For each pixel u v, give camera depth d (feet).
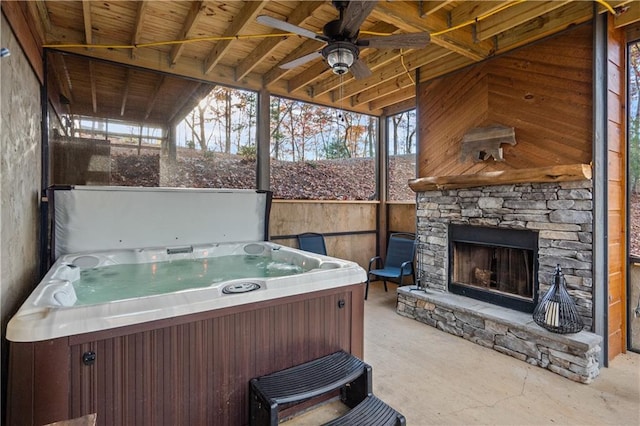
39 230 10.00
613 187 9.27
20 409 4.71
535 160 9.93
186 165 13.23
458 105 12.05
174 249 11.66
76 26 10.53
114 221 10.84
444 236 12.50
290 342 7.06
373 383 8.13
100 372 5.15
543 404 7.27
